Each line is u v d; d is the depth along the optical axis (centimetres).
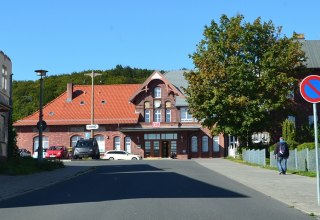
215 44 4438
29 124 6719
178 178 2247
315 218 1102
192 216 1092
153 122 6538
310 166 2483
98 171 2842
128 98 7069
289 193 1608
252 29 4456
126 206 1256
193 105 4375
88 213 1139
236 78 4266
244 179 2177
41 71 3027
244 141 4506
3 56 3177
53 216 1102
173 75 7181
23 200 1452
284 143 2506
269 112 4456
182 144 6444
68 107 6969
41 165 2812
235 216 1102
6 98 3275
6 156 3189
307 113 5297
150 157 6506
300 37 5766
